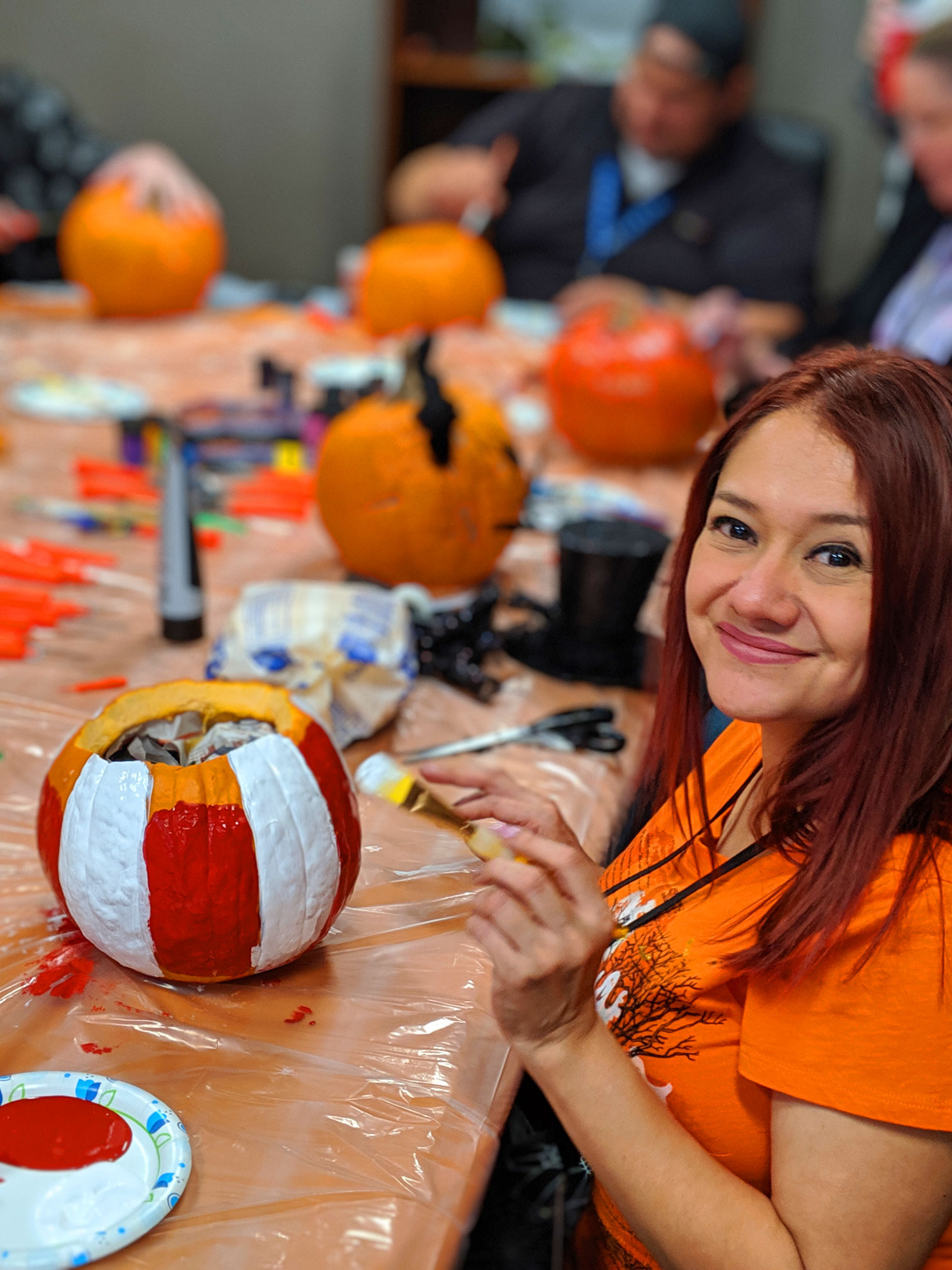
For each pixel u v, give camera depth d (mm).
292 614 1025
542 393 2221
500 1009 615
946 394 609
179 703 757
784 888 667
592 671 1195
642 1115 622
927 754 607
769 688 633
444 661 1163
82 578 1320
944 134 2090
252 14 4074
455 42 3898
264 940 693
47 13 4141
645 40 2889
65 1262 516
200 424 1794
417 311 2461
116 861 671
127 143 4273
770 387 656
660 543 1212
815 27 3801
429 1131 624
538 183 3191
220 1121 619
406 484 1268
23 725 1009
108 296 2426
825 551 610
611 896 796
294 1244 548
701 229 3049
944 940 593
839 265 4074
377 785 676
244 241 4387
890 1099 596
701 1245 613
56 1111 600
